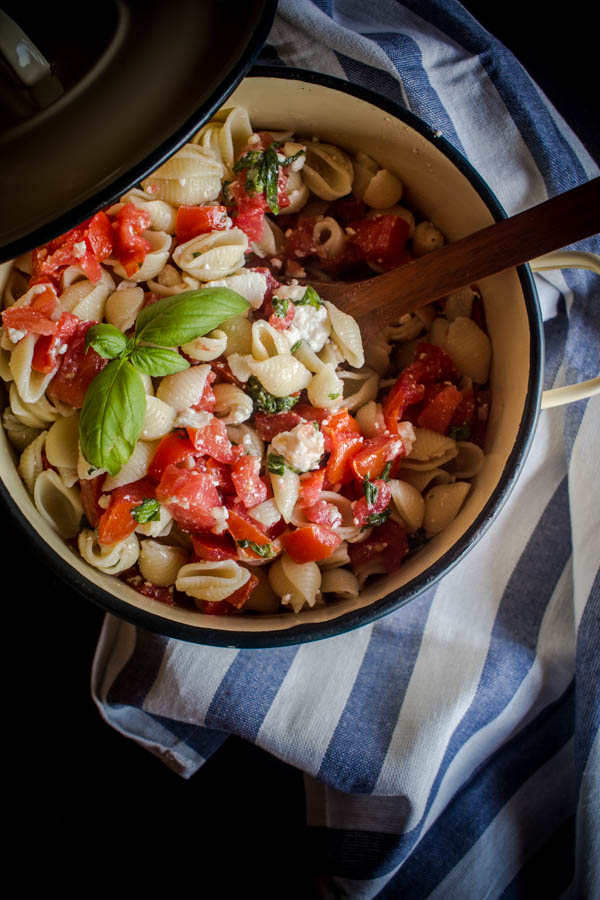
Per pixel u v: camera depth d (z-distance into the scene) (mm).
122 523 453
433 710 508
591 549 512
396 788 501
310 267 509
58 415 465
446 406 476
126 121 340
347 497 477
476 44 525
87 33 335
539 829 545
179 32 342
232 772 594
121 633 532
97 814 598
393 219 497
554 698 542
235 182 486
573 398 440
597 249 522
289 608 476
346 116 484
